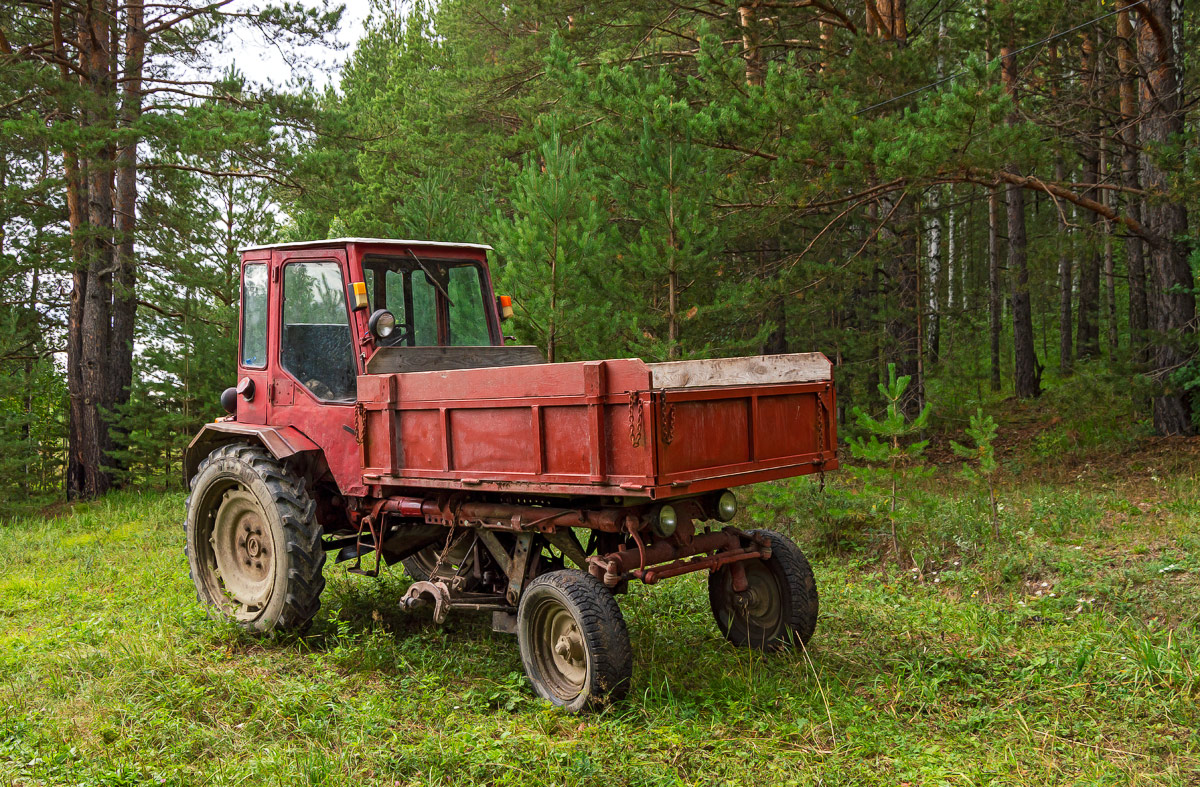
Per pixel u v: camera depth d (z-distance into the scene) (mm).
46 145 14055
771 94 9250
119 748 3744
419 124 19750
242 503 5848
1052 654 4758
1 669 4887
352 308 5398
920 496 7723
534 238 8727
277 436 5617
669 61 14820
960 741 3838
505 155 16266
